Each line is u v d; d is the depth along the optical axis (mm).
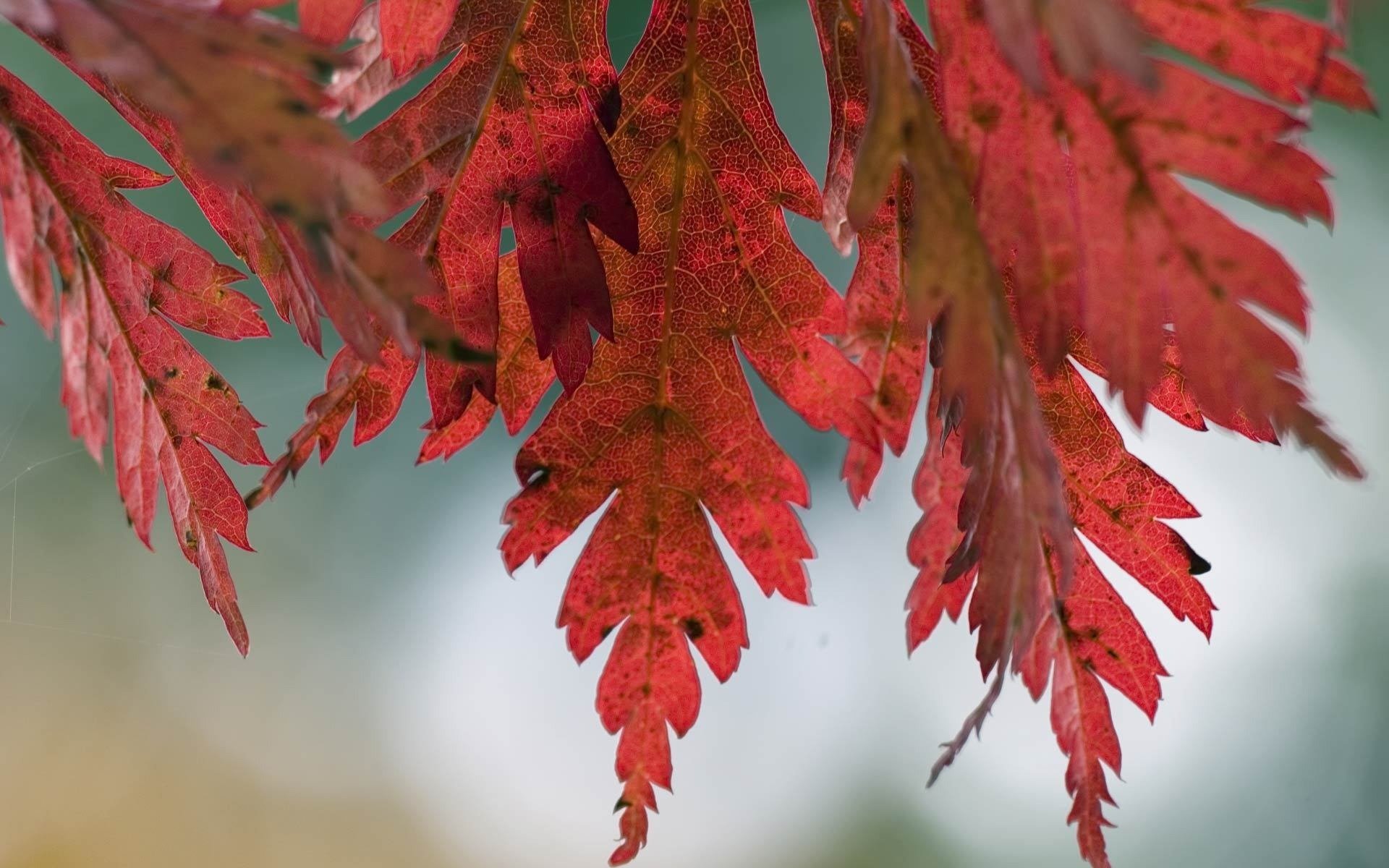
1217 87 514
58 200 530
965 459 512
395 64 531
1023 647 513
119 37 498
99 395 531
